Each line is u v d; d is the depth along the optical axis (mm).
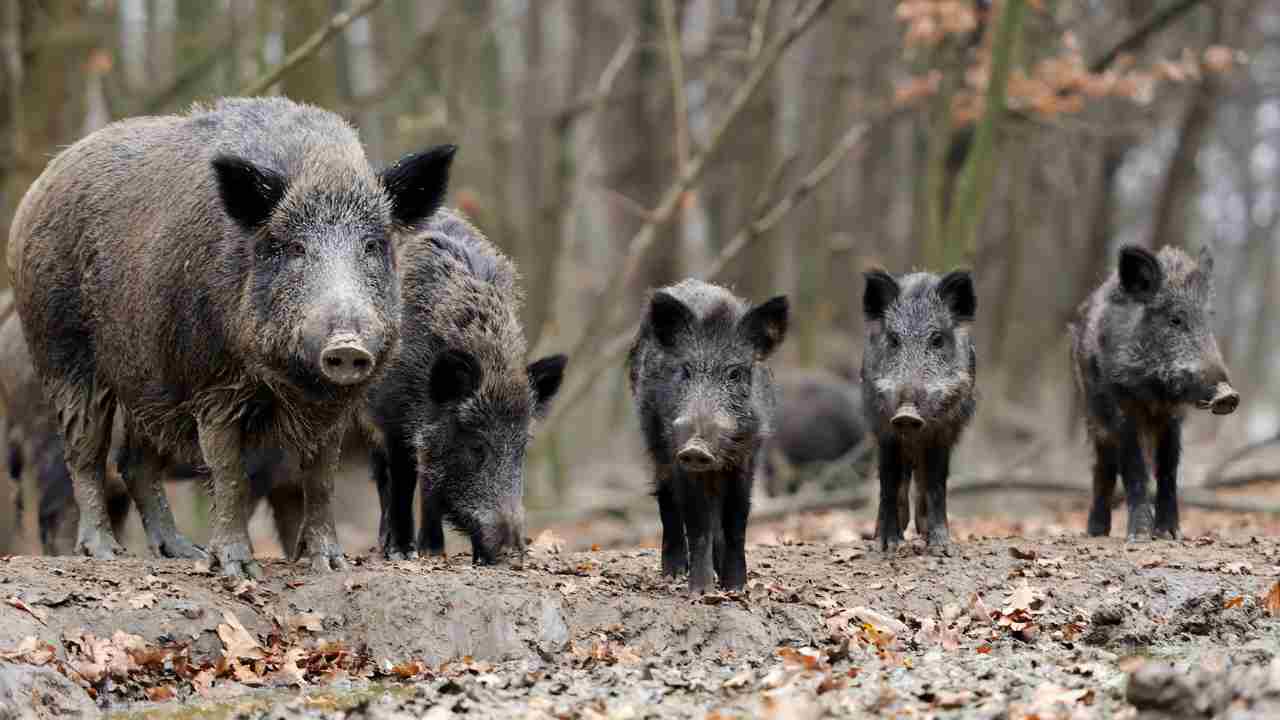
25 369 17312
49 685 10898
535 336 43750
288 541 17078
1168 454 16844
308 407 12758
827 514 26781
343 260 11984
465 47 46875
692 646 12625
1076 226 54750
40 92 22969
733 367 13156
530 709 10852
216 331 12648
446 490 14812
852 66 43906
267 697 11461
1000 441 40438
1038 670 11664
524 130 49375
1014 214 42250
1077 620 13398
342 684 11812
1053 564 14750
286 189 12203
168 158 13766
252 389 12758
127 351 13602
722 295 13766
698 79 46188
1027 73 30203
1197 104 44125
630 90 45375
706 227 59312
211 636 12141
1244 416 73000
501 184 46750
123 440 15188
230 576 12922
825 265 45344
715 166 47906
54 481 17234
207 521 26703
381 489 16125
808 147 44969
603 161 49281
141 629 11969
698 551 13180
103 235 13961
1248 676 9695
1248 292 90625
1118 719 9977
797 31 27031
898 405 14742
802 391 32594
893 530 15820
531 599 12797
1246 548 15609
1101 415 17156
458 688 11375
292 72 24047
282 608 12758
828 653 12312
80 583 12500
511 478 14750
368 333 11516
